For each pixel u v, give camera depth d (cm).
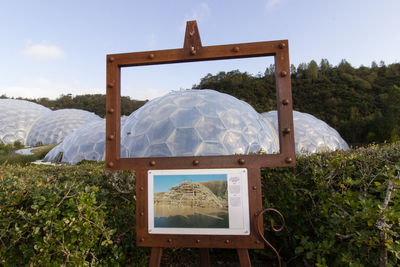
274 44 184
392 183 181
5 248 200
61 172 352
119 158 195
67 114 3700
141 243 188
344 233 212
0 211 197
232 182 181
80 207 202
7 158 1534
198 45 192
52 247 196
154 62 197
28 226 202
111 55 201
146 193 190
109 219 257
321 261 212
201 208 183
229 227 179
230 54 187
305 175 285
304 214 268
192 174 186
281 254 305
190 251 328
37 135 3534
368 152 289
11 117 3619
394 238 204
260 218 177
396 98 2628
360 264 187
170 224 185
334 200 216
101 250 234
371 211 180
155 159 190
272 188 309
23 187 219
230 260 318
